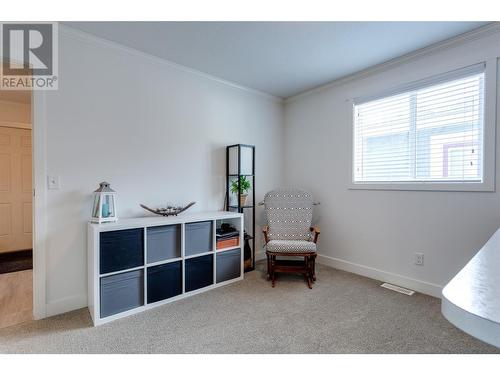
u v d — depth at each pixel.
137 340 1.80
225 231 2.91
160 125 2.74
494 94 2.13
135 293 2.20
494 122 2.13
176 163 2.87
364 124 3.06
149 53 2.59
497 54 2.11
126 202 2.52
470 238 2.28
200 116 3.07
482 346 1.72
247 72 3.03
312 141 3.60
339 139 3.28
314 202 3.57
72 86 2.21
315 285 2.76
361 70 2.97
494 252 1.04
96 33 2.24
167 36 2.29
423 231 2.56
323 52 2.55
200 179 3.08
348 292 2.58
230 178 3.37
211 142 3.18
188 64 2.82
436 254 2.48
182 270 2.46
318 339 1.81
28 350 1.69
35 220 2.06
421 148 2.61
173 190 2.85
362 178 3.09
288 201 3.28
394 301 2.38
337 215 3.31
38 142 2.07
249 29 2.18
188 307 2.29
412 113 2.66
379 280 2.88
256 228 3.71
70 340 1.79
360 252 3.08
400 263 2.73
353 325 1.98
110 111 2.42
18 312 2.19
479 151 2.26
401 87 2.71
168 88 2.79
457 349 1.69
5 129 3.99
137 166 2.59
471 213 2.27
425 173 2.58
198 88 3.04
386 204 2.84
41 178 2.09
